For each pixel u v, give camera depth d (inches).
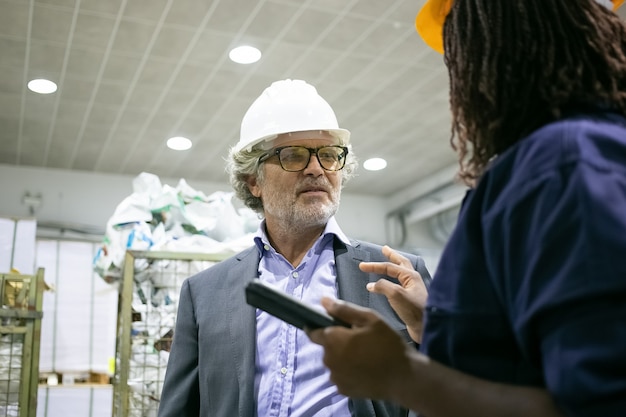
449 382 26.0
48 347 232.5
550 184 25.3
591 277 23.0
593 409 22.0
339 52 178.1
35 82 189.8
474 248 28.4
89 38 167.3
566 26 29.9
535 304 24.3
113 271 112.3
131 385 95.6
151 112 213.2
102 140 236.5
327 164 69.1
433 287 29.5
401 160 268.1
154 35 166.7
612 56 29.9
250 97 203.8
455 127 33.6
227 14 158.1
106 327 241.1
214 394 61.9
